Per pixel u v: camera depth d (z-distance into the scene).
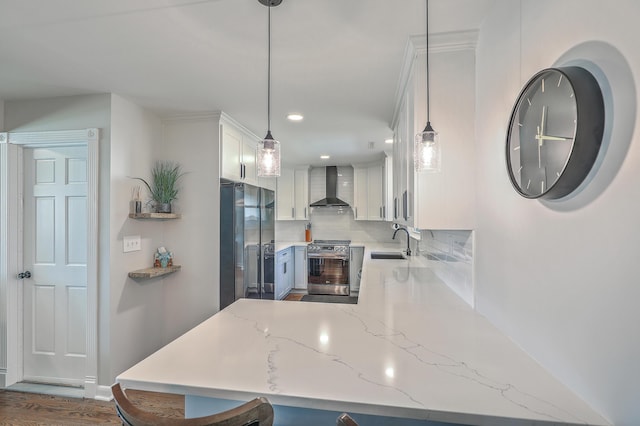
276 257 4.65
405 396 0.87
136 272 2.66
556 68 0.88
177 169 3.04
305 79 2.19
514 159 1.14
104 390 2.46
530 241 1.10
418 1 1.39
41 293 2.67
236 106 2.75
